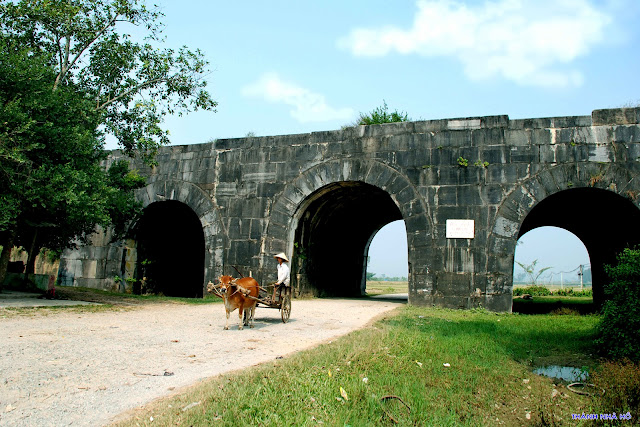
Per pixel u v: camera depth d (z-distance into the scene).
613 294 7.89
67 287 17.44
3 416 3.99
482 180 13.79
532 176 13.38
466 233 13.63
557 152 13.29
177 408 4.29
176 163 18.05
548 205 17.36
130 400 4.52
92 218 12.71
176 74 16.09
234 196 16.73
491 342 8.21
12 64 11.55
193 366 5.89
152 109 15.42
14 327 8.24
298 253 16.66
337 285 21.08
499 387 5.89
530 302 20.25
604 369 6.29
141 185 17.19
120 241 18.31
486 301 13.20
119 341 7.35
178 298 15.90
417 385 5.52
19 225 13.26
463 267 13.53
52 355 6.16
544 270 38.41
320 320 10.72
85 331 8.17
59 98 12.59
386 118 18.17
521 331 9.66
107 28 15.18
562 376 6.77
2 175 11.45
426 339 8.00
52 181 11.36
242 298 8.93
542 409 5.34
